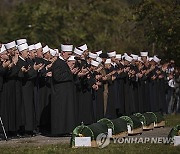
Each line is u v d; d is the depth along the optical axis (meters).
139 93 36.94
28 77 27.75
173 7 43.22
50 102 29.52
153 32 43.44
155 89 39.75
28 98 27.78
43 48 29.59
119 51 54.34
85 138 23.12
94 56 30.33
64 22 70.50
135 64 36.41
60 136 27.97
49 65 28.86
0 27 85.44
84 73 28.89
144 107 37.69
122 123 26.61
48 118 29.83
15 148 23.09
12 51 26.67
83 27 69.06
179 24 41.94
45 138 27.17
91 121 30.00
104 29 67.50
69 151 21.92
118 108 34.47
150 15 43.84
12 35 73.19
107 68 32.84
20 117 27.48
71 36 65.75
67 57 27.86
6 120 27.05
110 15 68.19
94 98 31.36
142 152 21.69
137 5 44.78
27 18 73.44
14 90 27.28
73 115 27.55
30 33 67.81
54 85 27.56
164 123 32.25
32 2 80.56
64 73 27.39
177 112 44.25
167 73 42.91
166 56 43.16
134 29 55.94
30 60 28.06
